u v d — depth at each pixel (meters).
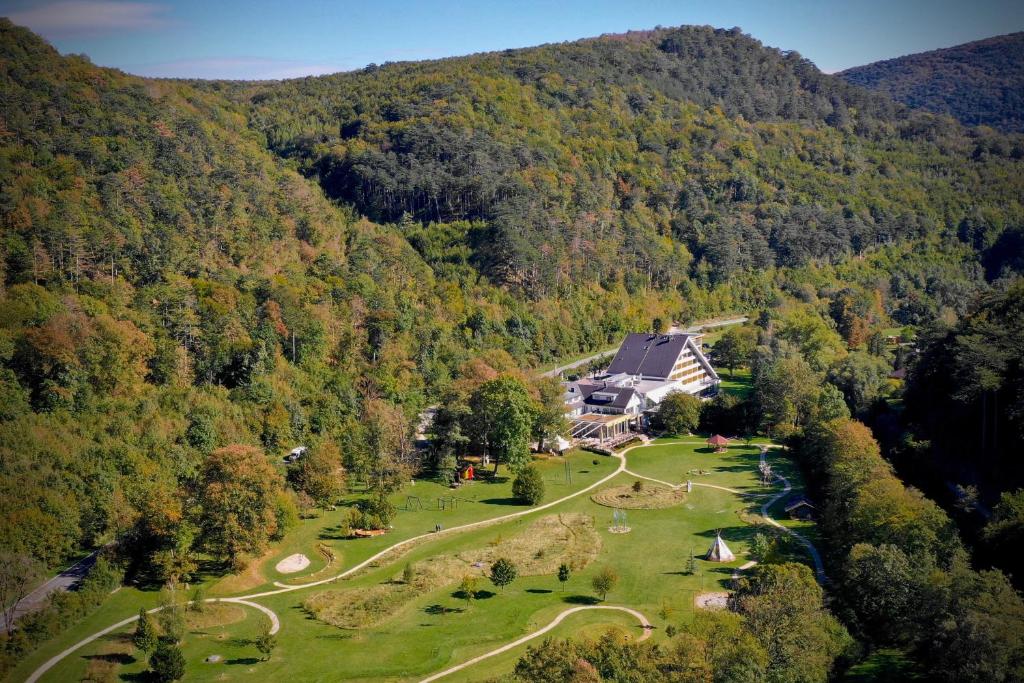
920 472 126.81
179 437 126.06
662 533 112.00
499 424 138.00
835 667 72.94
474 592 94.19
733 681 63.44
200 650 83.50
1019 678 63.47
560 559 104.12
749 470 139.62
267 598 95.81
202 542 102.00
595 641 80.88
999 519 92.62
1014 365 122.62
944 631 69.88
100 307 141.12
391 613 90.75
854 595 82.38
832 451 117.56
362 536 114.12
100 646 84.19
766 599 73.62
